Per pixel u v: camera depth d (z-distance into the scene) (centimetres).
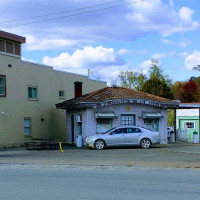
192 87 7869
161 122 2848
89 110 2641
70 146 2708
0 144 2616
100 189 986
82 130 2700
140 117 2770
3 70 2672
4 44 2700
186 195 902
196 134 3041
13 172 1373
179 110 4475
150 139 2478
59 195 904
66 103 2811
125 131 2453
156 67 6103
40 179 1176
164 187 1016
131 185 1052
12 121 2736
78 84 3222
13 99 2756
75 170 1437
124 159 1805
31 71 2961
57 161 1736
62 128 3294
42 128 3052
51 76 3192
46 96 3119
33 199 857
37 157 1933
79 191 957
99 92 2820
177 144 2848
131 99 2678
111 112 2681
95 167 1530
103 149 2411
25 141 2847
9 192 945
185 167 1497
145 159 1802
